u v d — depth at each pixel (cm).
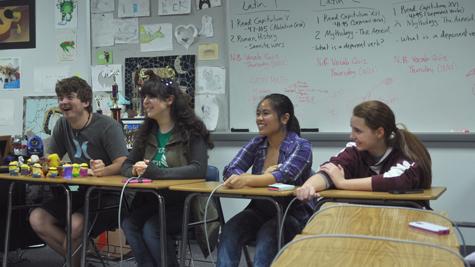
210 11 421
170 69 433
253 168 277
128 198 314
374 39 379
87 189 281
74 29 468
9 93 489
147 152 297
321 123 394
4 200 351
